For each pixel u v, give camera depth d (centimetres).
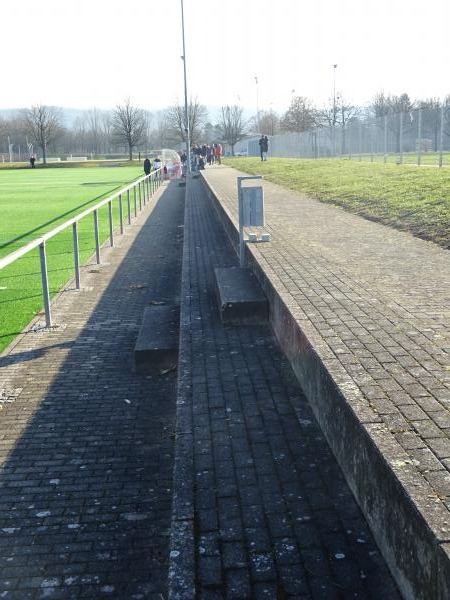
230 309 709
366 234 1084
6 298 1039
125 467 485
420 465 293
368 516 331
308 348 484
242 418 472
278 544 321
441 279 702
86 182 4578
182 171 5162
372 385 391
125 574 360
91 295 1058
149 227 1962
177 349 690
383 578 294
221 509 353
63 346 787
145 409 596
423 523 251
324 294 633
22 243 1647
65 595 344
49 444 525
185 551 317
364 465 335
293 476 386
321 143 4666
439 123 2559
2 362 730
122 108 10331
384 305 586
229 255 1215
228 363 593
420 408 355
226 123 10275
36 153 12862
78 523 410
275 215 1409
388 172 2323
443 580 231
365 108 7144
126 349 773
